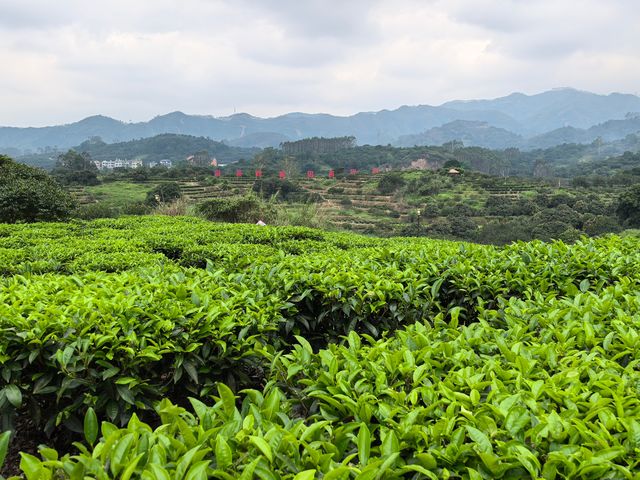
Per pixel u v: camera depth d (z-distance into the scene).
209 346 3.18
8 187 14.19
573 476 1.60
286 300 3.96
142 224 12.04
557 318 3.28
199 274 4.49
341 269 4.50
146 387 3.01
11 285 3.87
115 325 3.07
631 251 5.62
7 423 2.79
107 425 1.87
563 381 2.30
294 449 1.71
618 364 2.57
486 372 2.38
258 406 2.12
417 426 1.84
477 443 1.69
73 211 15.16
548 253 5.29
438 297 4.57
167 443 1.75
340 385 2.19
